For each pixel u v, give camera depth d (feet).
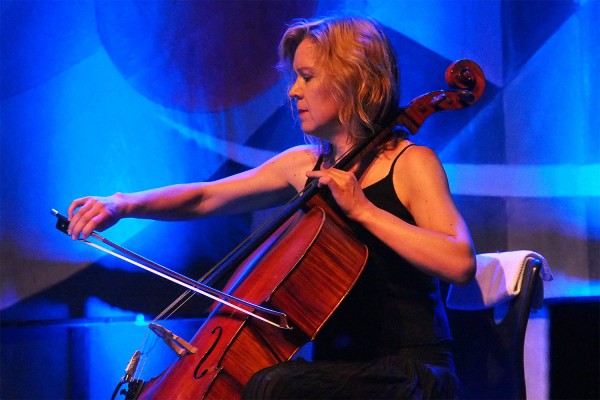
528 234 22.31
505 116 22.45
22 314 20.30
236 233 21.44
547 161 22.41
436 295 14.02
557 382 16.10
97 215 14.06
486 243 22.29
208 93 21.43
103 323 20.58
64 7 20.72
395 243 12.53
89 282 20.75
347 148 14.53
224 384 12.21
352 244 12.94
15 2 20.43
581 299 17.11
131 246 20.99
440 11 22.26
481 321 15.56
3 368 20.12
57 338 20.52
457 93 14.26
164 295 21.18
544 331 17.17
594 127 22.15
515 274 14.87
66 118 20.72
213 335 12.83
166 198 15.62
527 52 22.53
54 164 20.63
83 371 20.61
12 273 20.29
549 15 22.52
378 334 13.57
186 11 21.33
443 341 13.71
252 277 13.51
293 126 21.71
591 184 22.16
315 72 13.93
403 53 22.15
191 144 21.39
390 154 13.94
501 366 15.14
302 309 12.57
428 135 22.29
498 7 22.45
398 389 12.23
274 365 12.05
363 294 13.65
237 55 21.50
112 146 21.01
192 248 21.27
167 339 13.02
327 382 11.87
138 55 21.11
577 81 22.40
